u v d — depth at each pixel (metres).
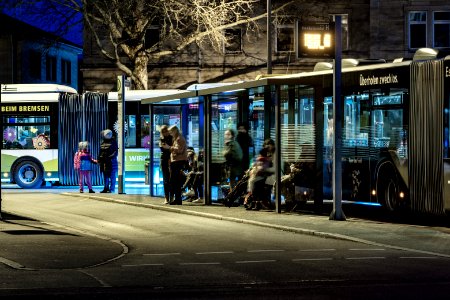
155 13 40.00
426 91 17.50
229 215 18.70
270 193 20.08
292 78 18.91
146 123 29.77
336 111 17.52
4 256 12.44
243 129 21.05
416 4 46.84
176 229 16.61
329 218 17.77
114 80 47.50
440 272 11.02
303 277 10.62
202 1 41.09
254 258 12.40
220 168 21.53
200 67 47.47
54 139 29.97
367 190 19.33
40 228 16.44
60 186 31.38
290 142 19.45
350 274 10.86
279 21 46.72
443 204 17.05
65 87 30.59
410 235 15.15
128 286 9.94
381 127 18.83
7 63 56.47
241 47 47.47
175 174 21.28
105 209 21.05
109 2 39.97
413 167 17.84
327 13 46.88
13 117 30.11
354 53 47.03
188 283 10.17
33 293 9.41
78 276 10.66
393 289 9.71
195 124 23.53
